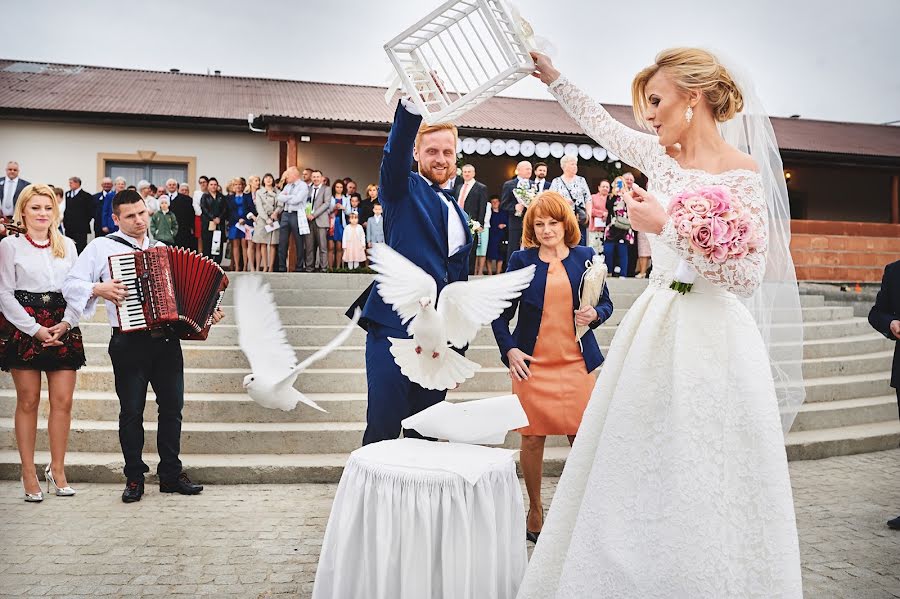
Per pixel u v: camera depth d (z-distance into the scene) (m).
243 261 14.45
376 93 21.59
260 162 18.28
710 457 2.41
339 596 2.88
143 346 5.02
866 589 3.73
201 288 4.93
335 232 14.30
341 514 2.96
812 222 15.96
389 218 3.62
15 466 5.52
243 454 5.93
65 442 5.17
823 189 22.25
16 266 4.84
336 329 7.81
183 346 7.36
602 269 4.21
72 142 17.53
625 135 3.02
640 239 12.27
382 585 2.79
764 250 2.43
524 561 3.08
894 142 22.05
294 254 15.46
